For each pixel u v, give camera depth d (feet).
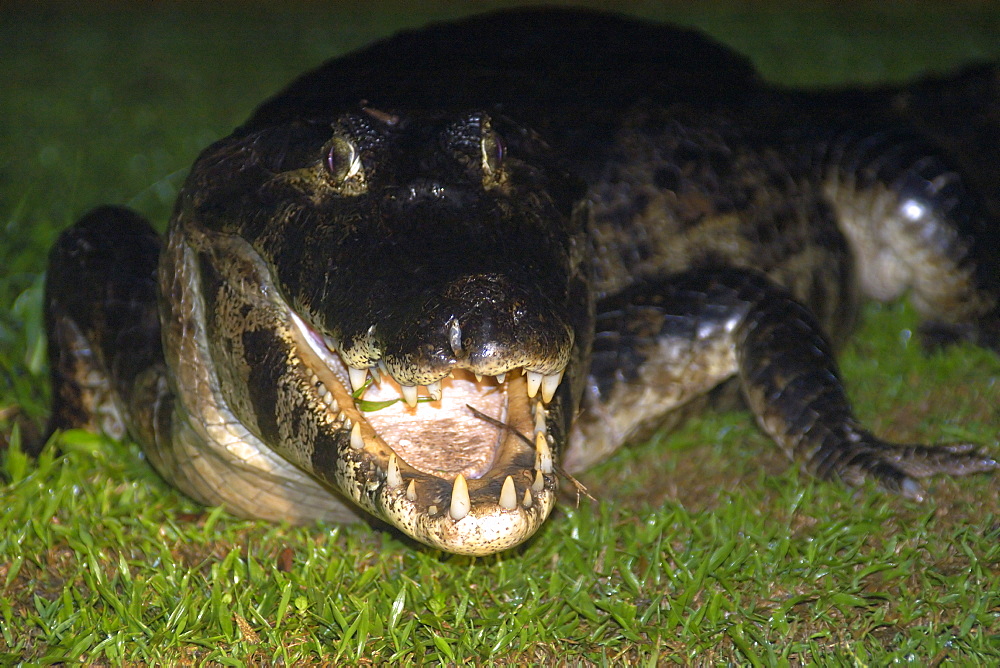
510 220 18.52
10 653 17.63
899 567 19.11
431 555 20.83
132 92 57.98
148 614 18.53
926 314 30.14
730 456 24.70
